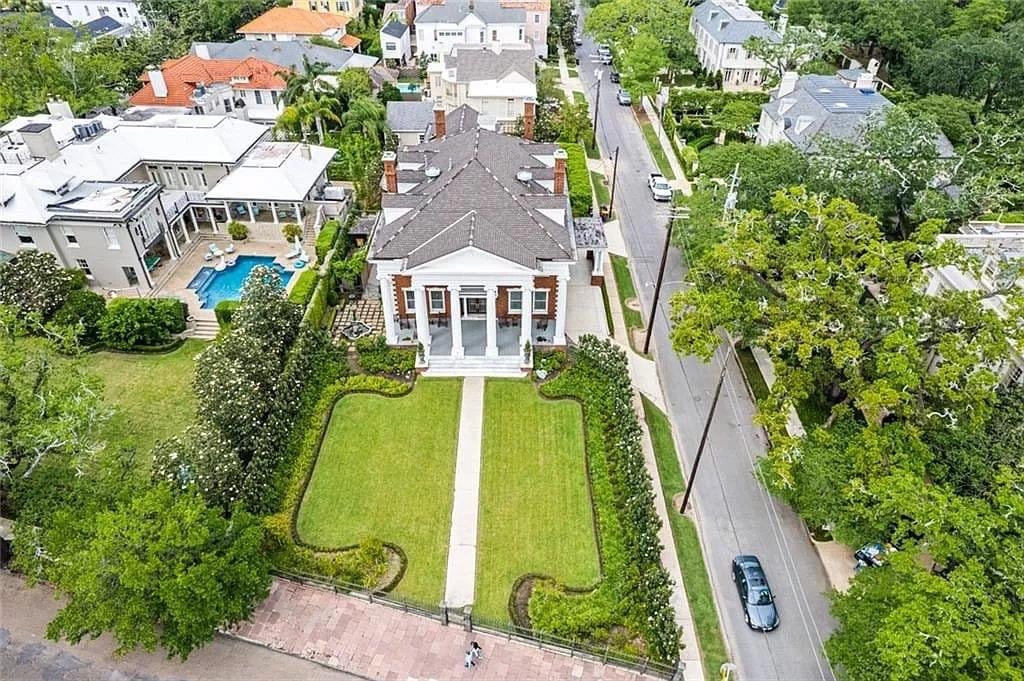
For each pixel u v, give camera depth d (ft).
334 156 216.33
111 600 83.82
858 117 200.54
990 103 245.04
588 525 112.57
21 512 101.40
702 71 317.01
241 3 345.92
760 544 111.14
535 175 168.55
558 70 331.36
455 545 109.09
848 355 104.06
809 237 124.36
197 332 155.53
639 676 91.40
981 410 100.99
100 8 372.17
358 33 352.28
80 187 168.25
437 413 133.80
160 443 108.47
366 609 99.19
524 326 138.82
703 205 171.73
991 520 83.25
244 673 91.20
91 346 149.69
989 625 75.31
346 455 124.47
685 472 124.16
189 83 254.47
